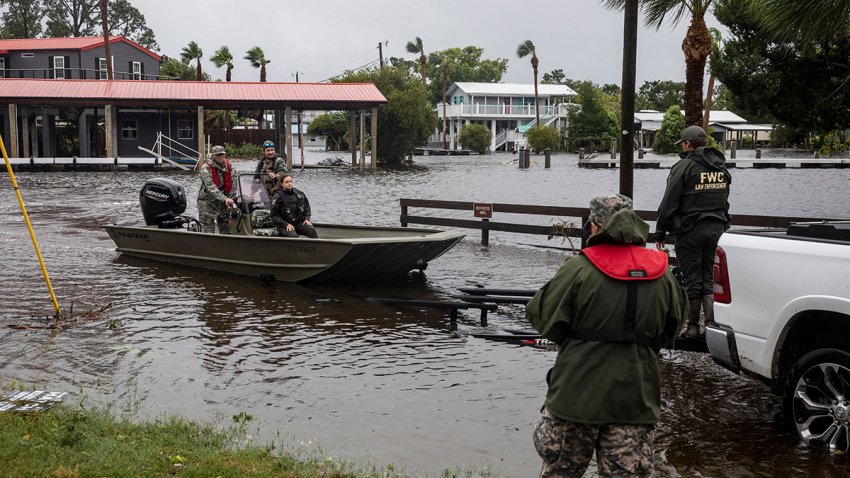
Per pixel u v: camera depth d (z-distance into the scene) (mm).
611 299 3490
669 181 6703
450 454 5035
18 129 48531
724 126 87375
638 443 3512
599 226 3738
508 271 12281
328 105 44781
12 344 7680
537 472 4758
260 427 5480
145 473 4293
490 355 7461
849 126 20703
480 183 35125
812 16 9086
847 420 4805
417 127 54500
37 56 54219
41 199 24938
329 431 5434
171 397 6152
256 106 43906
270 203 12266
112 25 94062
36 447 4609
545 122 91062
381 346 7754
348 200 25641
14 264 12492
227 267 11742
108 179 34938
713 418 5668
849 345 4926
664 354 7434
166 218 13180
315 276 10766
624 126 10258
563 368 3592
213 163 12180
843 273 4746
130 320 8727
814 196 26719
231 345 7730
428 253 10844
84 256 13359
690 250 6676
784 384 5230
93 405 5848
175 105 42906
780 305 5082
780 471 4688
